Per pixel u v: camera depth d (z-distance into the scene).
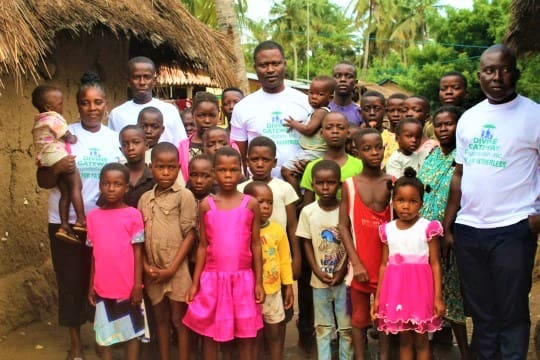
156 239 3.65
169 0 6.09
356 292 3.70
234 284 3.48
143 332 3.70
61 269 4.00
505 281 3.29
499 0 23.66
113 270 3.59
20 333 4.58
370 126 5.06
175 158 3.68
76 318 4.01
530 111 3.24
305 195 4.11
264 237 3.67
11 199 4.75
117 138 4.21
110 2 5.09
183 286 3.66
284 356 4.26
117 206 3.66
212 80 6.34
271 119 4.29
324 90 4.46
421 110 4.80
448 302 3.90
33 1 4.39
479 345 3.49
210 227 3.53
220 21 8.99
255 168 3.86
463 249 3.45
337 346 4.18
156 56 6.75
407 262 3.48
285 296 3.81
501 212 3.29
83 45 5.55
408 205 3.48
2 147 4.65
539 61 17.78
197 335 3.81
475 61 23.08
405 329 3.49
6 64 3.87
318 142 4.24
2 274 4.66
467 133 3.42
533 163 3.27
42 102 3.96
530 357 4.07
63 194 3.92
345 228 3.71
